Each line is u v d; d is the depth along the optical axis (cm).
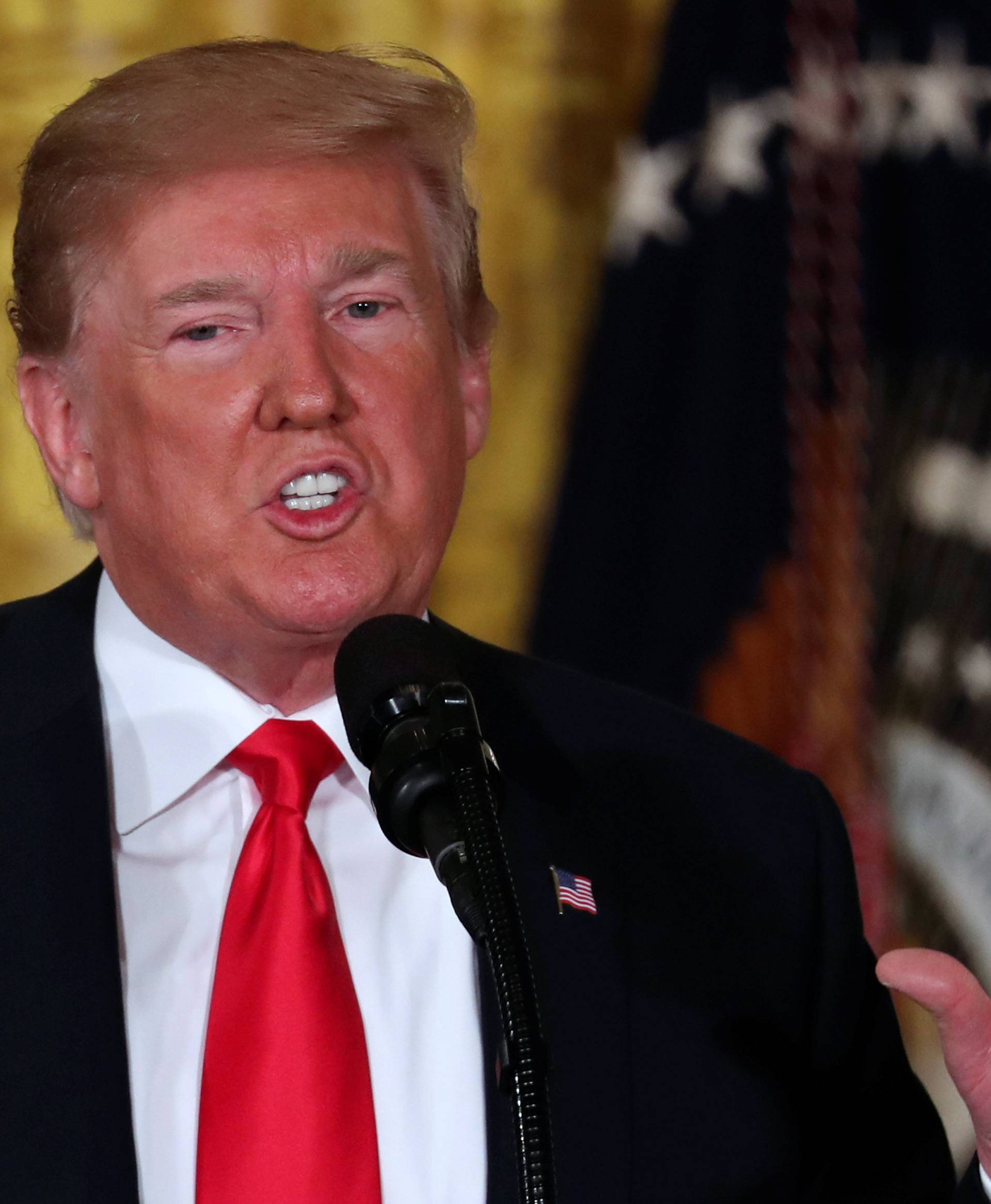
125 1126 411
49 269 466
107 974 428
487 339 535
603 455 877
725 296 866
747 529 865
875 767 859
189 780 466
